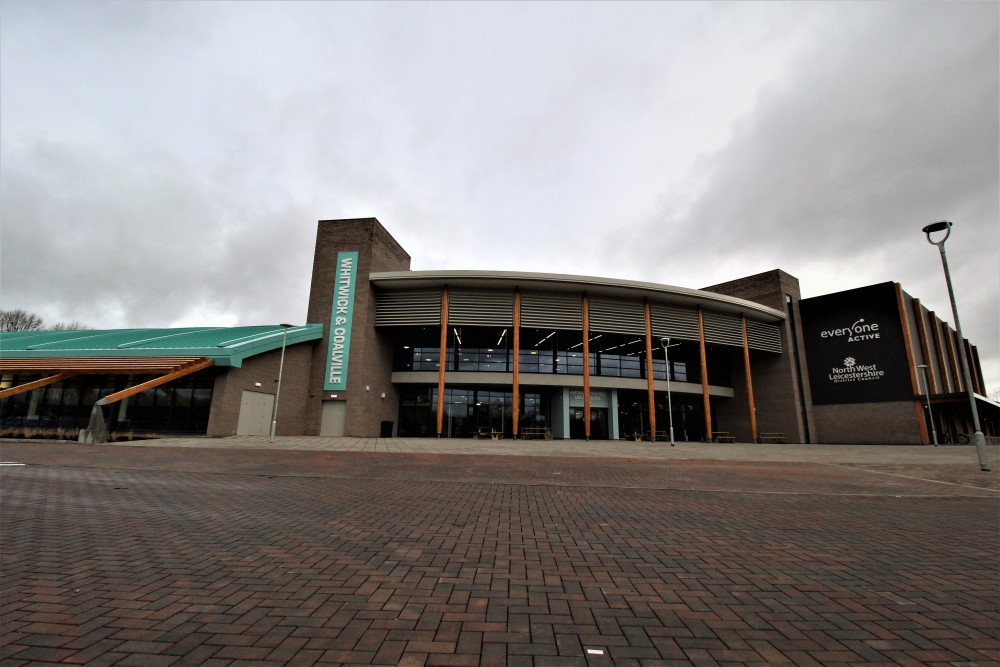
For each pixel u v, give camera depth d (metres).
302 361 28.77
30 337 35.28
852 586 4.16
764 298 39.84
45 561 4.55
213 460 13.93
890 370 34.22
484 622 3.32
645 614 3.51
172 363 23.05
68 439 21.17
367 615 3.40
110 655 2.77
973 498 9.31
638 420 36.41
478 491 9.30
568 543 5.51
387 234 33.22
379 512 7.13
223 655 2.79
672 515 7.24
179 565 4.49
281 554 4.90
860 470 14.55
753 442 35.50
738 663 2.80
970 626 3.34
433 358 34.78
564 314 31.83
